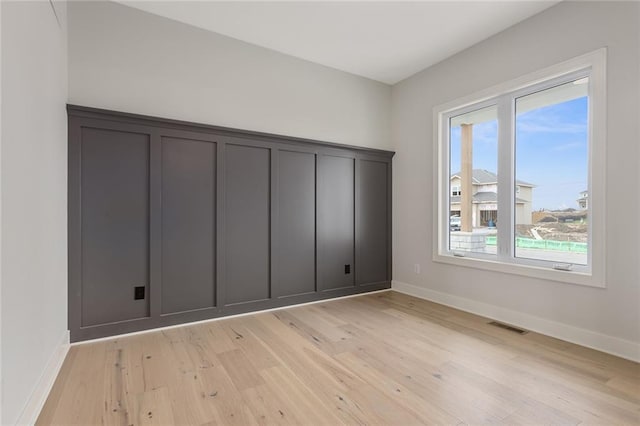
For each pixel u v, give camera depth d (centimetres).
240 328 287
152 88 287
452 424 157
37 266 175
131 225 273
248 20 296
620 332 230
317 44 338
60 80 231
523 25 290
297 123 366
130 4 275
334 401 176
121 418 160
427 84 390
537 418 161
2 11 135
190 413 165
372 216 422
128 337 265
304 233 368
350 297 396
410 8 275
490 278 319
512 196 307
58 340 217
